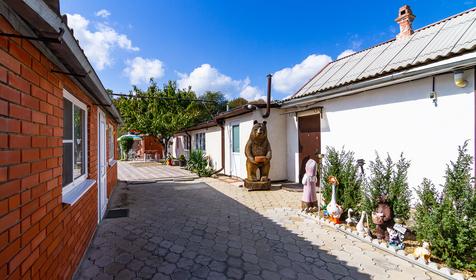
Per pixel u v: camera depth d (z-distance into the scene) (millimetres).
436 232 3068
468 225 2902
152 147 25422
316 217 4898
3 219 1417
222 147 11891
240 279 2789
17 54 1603
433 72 4332
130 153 24906
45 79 2055
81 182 3611
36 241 1852
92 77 2746
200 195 7352
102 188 5285
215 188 8438
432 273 2910
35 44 1807
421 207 3375
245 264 3135
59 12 1638
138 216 5246
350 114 6395
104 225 4652
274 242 3836
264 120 8719
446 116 4520
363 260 3242
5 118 1450
